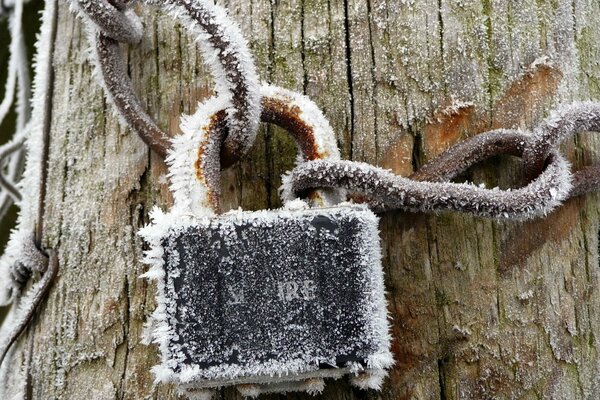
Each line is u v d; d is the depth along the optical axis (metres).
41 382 0.34
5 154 0.46
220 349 0.31
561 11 0.35
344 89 0.35
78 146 0.36
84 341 0.34
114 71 0.34
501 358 0.33
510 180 0.34
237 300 0.31
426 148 0.34
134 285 0.34
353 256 0.31
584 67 0.35
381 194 0.32
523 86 0.35
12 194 0.49
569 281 0.34
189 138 0.33
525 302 0.34
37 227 0.36
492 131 0.34
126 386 0.34
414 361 0.33
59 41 0.37
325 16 0.35
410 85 0.34
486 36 0.35
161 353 0.32
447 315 0.33
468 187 0.32
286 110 0.34
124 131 0.35
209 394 0.32
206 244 0.31
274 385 0.32
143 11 0.36
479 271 0.34
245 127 0.33
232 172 0.34
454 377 0.33
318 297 0.31
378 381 0.32
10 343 0.35
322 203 0.33
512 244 0.34
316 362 0.31
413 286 0.33
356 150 0.34
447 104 0.34
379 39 0.35
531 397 0.33
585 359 0.34
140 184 0.35
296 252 0.31
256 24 0.35
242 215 0.32
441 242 0.34
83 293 0.35
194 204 0.33
